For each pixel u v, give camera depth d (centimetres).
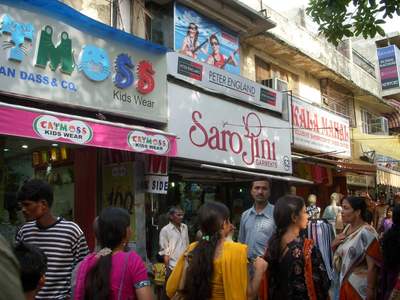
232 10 994
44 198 335
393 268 394
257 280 297
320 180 1304
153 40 905
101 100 646
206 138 824
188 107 797
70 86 606
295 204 327
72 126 543
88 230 730
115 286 266
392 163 1802
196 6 944
